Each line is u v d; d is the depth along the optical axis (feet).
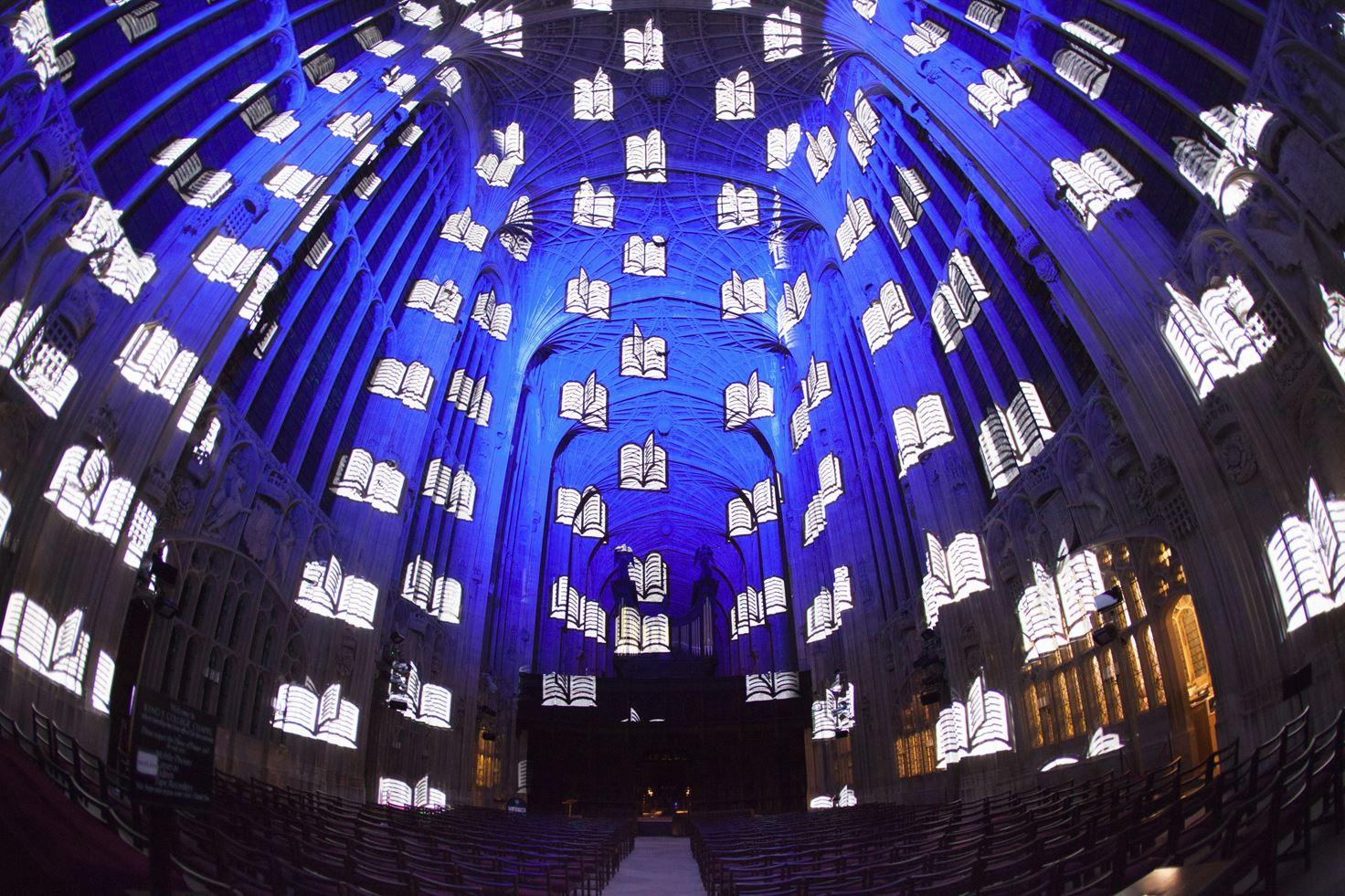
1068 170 65.87
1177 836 24.85
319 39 83.15
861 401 124.36
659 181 127.75
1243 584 49.08
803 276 140.56
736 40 115.85
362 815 56.49
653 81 122.72
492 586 144.15
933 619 93.97
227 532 70.69
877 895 27.53
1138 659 61.62
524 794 142.72
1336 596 42.22
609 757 155.43
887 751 110.73
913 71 87.35
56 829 27.53
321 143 78.13
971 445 93.20
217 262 64.85
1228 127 49.34
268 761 73.97
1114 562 63.72
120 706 58.13
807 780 145.89
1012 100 74.69
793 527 153.17
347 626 88.38
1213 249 51.85
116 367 54.24
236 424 71.87
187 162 65.57
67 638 48.26
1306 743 30.81
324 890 26.78
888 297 108.99
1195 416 53.72
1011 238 78.07
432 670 112.78
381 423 101.45
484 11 102.63
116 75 56.03
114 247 54.34
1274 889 20.54
